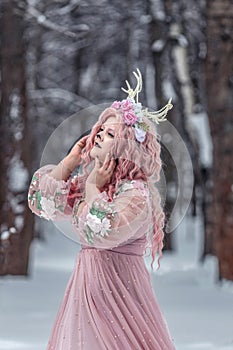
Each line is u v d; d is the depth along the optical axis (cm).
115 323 569
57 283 1722
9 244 1766
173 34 2320
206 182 2416
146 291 585
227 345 977
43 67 2977
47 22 1967
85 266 581
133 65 2731
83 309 573
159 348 579
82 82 2989
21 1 1873
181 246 3111
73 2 2384
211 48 1706
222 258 1677
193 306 1363
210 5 1702
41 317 1237
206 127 2456
